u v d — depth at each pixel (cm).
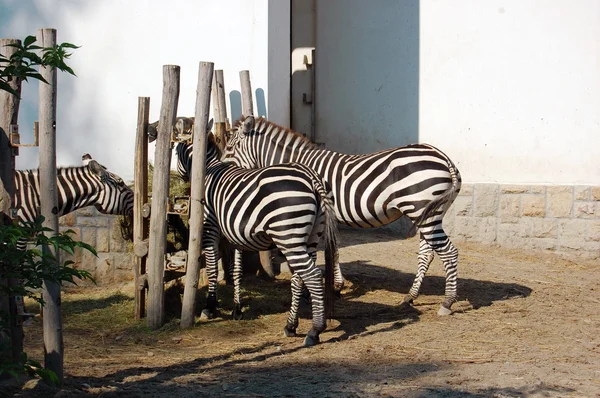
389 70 1009
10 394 391
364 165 639
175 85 602
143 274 639
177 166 738
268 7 792
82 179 687
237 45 797
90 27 798
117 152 802
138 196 635
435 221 625
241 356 527
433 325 610
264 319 638
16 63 376
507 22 938
